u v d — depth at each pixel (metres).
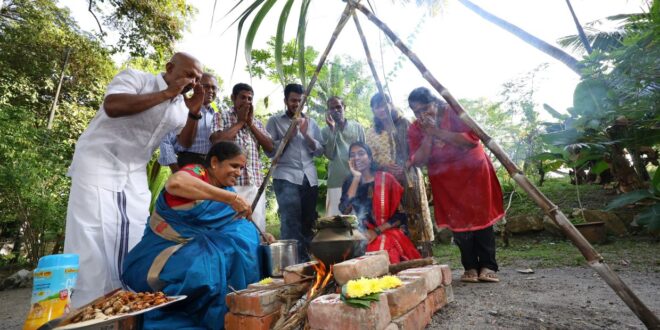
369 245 2.79
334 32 2.02
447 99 1.60
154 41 12.94
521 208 6.28
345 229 1.95
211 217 2.20
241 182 3.45
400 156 3.04
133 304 1.55
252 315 1.70
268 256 2.27
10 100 10.09
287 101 3.99
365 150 3.17
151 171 6.08
